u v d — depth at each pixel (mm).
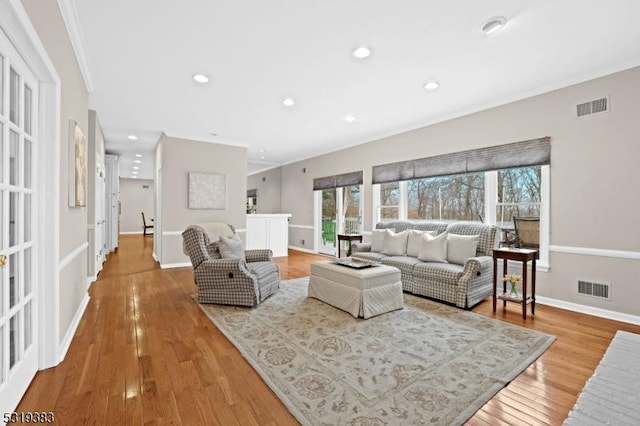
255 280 3361
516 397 1725
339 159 6668
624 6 2072
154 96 3721
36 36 1538
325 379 1896
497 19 2223
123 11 2137
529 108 3582
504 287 3443
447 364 2090
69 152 2412
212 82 3326
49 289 2002
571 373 1982
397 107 4090
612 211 3006
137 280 4539
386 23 2275
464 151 4246
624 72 2924
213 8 2107
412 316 3051
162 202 5395
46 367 2004
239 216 6172
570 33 2396
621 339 2512
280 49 2645
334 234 7066
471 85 3385
